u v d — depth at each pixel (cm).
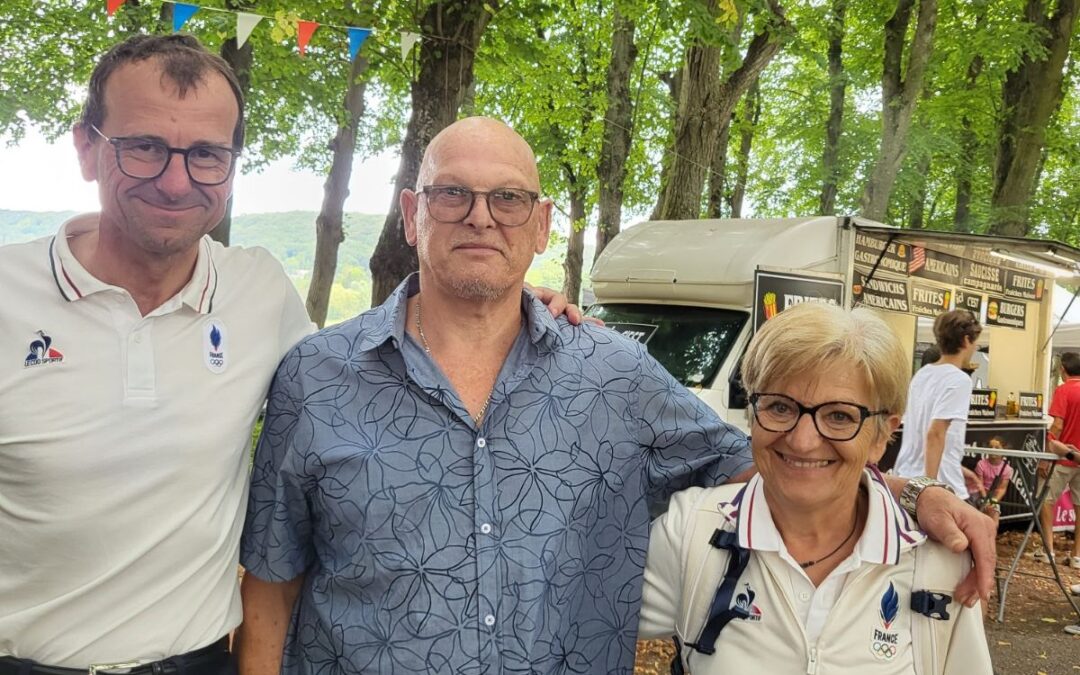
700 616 191
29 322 173
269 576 203
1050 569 753
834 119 1889
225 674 195
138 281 182
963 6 1548
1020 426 901
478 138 203
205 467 187
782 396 181
